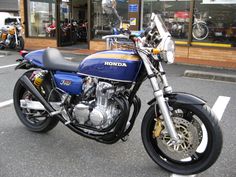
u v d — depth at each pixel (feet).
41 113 12.83
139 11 33.99
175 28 32.83
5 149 11.54
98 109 10.24
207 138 9.39
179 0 32.09
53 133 13.04
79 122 10.91
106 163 10.65
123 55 9.78
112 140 10.39
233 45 30.48
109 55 9.99
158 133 9.88
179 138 9.52
